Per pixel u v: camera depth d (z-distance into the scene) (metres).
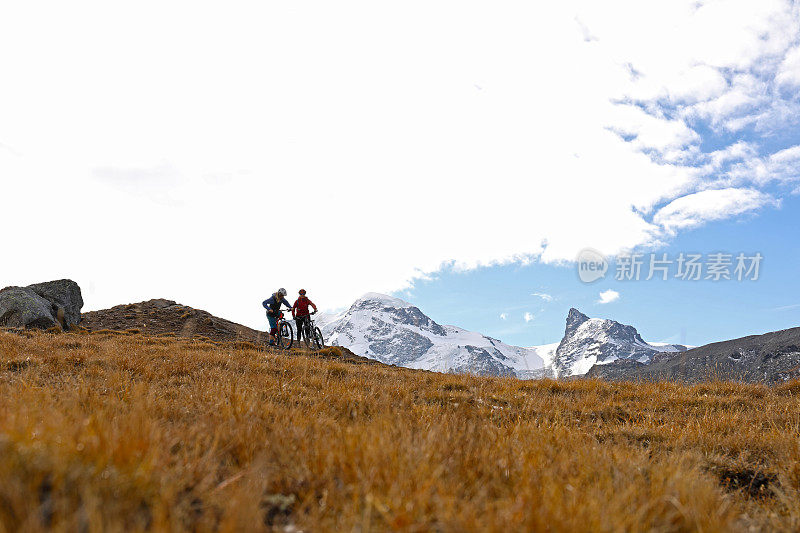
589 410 9.38
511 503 2.71
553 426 6.35
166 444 3.26
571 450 4.84
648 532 2.62
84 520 2.04
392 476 2.98
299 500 2.93
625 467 4.04
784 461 5.36
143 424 3.44
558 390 12.42
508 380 13.30
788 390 12.02
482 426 5.20
